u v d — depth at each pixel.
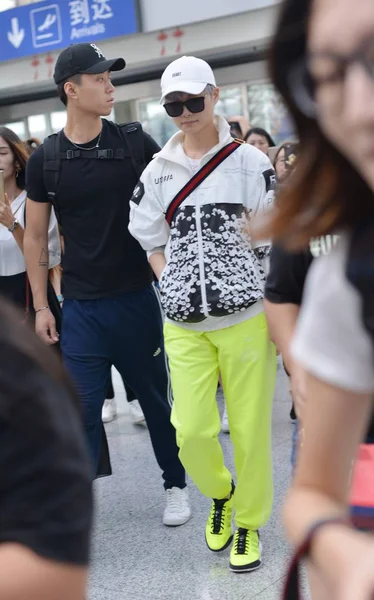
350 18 0.92
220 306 3.39
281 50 1.07
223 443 5.32
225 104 9.34
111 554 3.97
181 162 3.54
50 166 4.00
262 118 9.14
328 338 1.13
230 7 8.48
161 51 9.20
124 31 9.13
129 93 9.95
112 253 4.00
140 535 4.14
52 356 1.25
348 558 1.05
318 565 1.11
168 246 3.62
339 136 0.99
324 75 0.96
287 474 4.62
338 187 1.11
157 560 3.85
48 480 1.13
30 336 1.25
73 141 3.98
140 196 3.71
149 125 9.98
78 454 1.18
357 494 1.65
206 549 3.91
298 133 1.13
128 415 6.31
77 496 1.15
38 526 1.12
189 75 3.47
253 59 9.02
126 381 4.19
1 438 1.13
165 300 3.53
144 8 8.99
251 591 3.47
